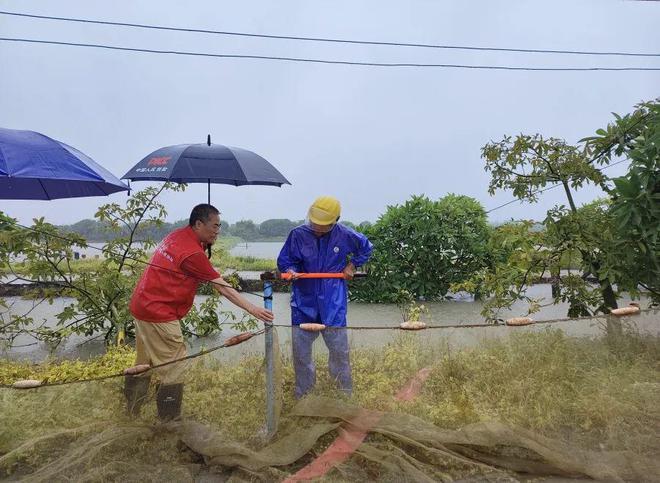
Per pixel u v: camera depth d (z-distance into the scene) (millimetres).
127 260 7020
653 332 3918
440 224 10594
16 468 3396
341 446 3426
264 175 4969
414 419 3506
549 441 3354
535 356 3803
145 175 4852
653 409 3516
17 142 4172
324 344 3975
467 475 3275
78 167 4270
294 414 3643
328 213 4113
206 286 7445
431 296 10695
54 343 7051
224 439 3443
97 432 3506
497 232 5883
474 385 3770
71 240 5941
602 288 5250
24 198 5629
